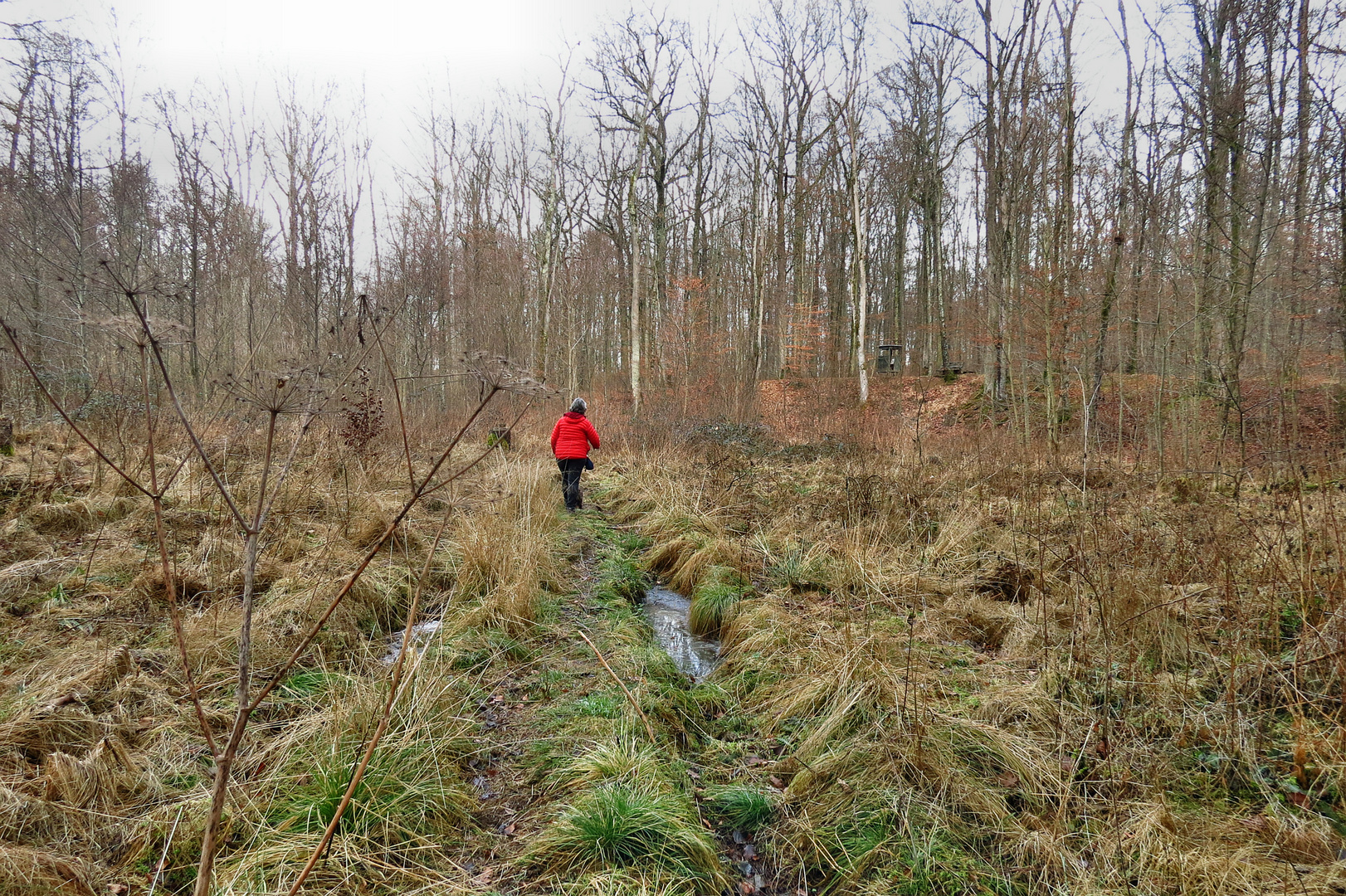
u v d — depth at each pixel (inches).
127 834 94.9
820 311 901.2
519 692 149.6
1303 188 368.8
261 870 88.5
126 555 183.0
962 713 132.4
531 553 211.2
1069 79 459.5
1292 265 354.9
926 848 102.3
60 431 299.3
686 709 145.9
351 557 205.8
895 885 97.4
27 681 122.5
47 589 160.4
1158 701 127.5
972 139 761.6
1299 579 141.4
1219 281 401.7
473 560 206.4
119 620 150.3
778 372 1021.8
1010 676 148.9
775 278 941.2
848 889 99.0
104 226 485.7
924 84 895.7
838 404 593.3
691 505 293.3
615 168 796.6
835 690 142.2
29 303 303.6
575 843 100.3
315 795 103.6
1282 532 161.3
